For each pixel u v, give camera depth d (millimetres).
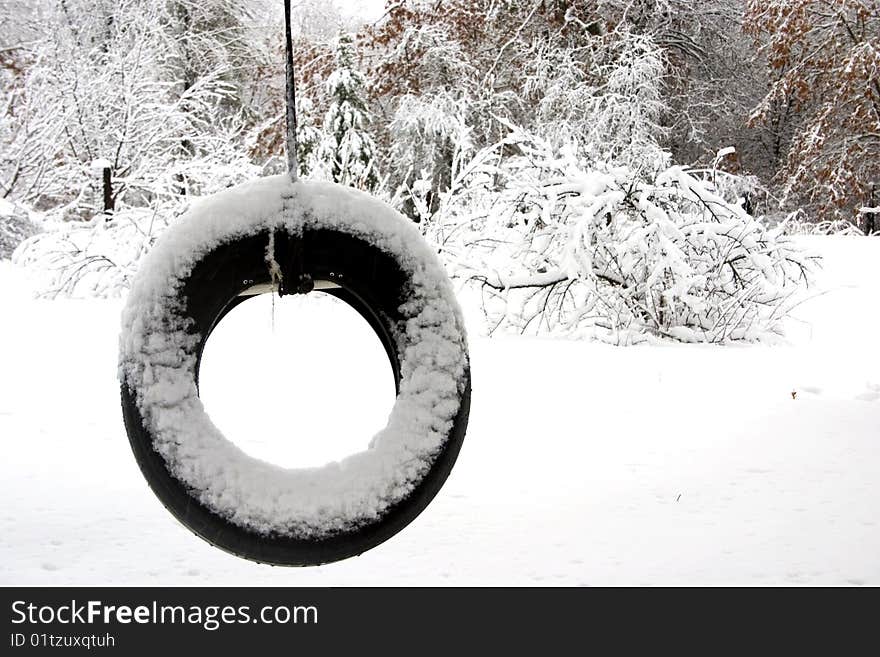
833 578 3697
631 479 4996
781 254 11320
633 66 28172
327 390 7145
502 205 11773
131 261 14297
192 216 3000
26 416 6266
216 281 2975
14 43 30156
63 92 25438
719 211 11438
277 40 38219
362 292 3092
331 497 2932
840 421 6203
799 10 31062
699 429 6070
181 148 26516
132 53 26328
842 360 9172
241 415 6277
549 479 5004
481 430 6090
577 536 4145
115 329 10641
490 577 3719
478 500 4648
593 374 8148
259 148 31250
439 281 3117
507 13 31922
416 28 32219
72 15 29188
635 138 27500
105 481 4891
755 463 5270
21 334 10219
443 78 32156
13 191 25625
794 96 34062
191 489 2852
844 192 30891
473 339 10719
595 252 11039
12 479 4887
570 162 11344
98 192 25609
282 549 2893
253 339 9820
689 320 11062
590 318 11172
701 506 4551
